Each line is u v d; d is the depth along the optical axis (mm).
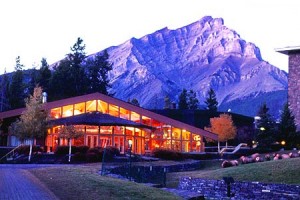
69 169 31016
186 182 30438
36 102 44500
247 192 25812
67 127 45812
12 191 19297
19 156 44938
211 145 75688
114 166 34500
